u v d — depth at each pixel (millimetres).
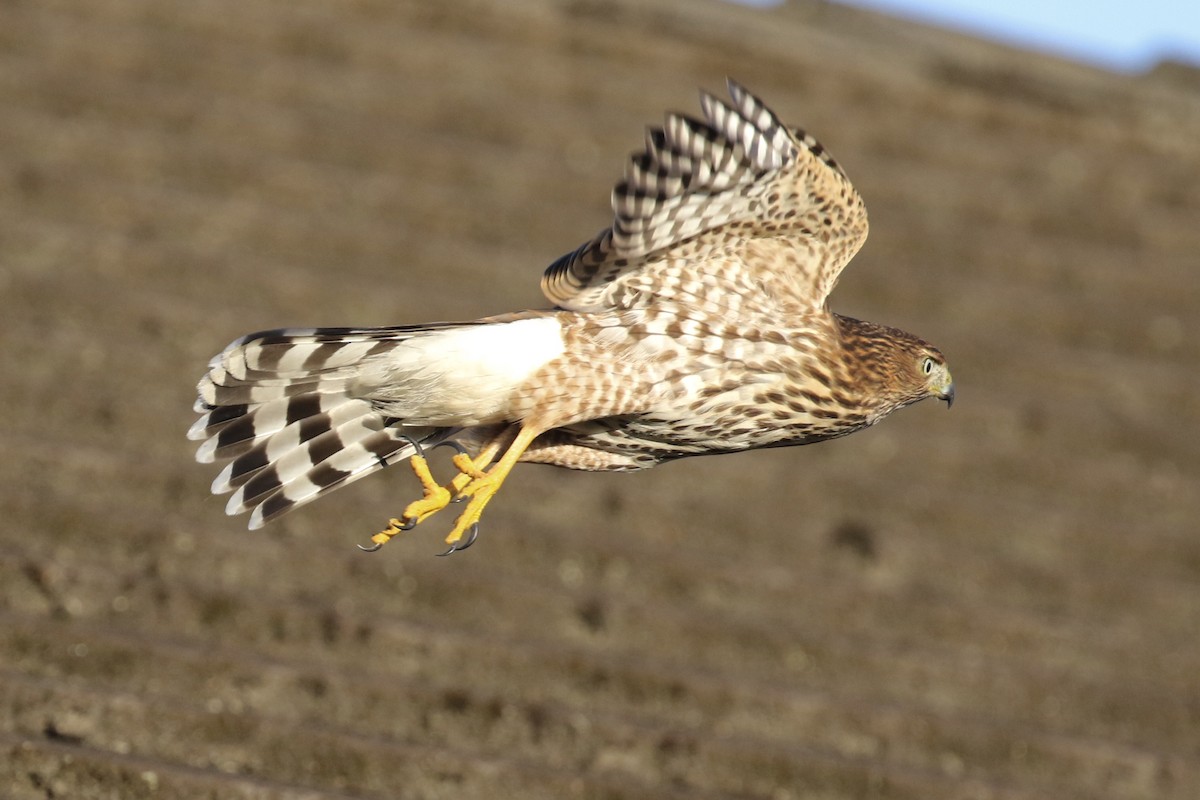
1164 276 18297
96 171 15953
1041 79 21047
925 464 14344
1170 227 19422
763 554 12820
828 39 20734
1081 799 10086
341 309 14477
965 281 17125
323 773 8930
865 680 11234
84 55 17594
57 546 10633
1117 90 21234
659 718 10336
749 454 13711
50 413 12211
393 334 7883
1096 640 12047
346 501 11969
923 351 8695
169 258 14477
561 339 8047
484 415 8070
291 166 16406
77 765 8258
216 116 17016
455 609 11016
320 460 8328
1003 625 12047
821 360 8289
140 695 9133
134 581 10141
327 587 10922
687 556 12180
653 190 7703
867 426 8727
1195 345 17172
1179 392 16156
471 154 17453
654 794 9109
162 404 12836
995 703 11305
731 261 8172
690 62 20141
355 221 16125
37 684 8781
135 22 18453
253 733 8922
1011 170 19969
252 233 15484
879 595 12023
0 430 12047
